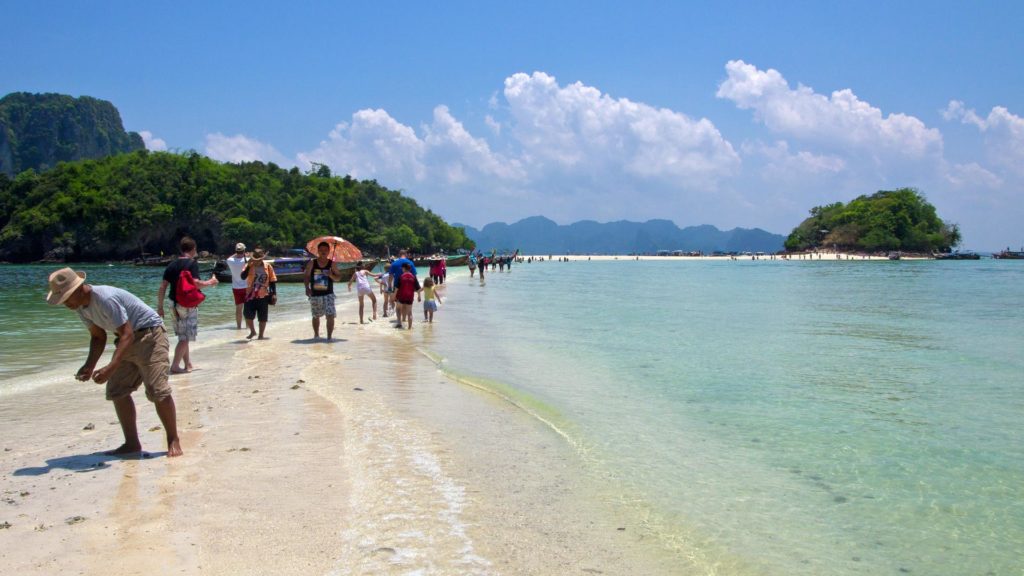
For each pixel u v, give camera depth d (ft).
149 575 13.19
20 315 70.69
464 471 20.29
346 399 29.71
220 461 20.54
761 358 43.21
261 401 29.17
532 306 86.79
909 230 585.63
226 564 13.73
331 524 15.94
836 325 63.98
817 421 27.02
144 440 22.89
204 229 422.41
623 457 22.12
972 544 16.03
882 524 17.11
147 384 20.61
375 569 13.71
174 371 36.32
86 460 20.52
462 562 14.24
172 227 414.41
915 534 16.53
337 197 533.55
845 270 295.28
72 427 24.66
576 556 14.82
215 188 441.68
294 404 28.63
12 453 21.26
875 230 585.22
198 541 14.79
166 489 17.99
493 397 30.89
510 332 56.70
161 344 20.75
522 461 21.45
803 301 98.53
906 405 30.01
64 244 385.91
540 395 31.45
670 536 16.10
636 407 29.25
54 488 17.99
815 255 609.83
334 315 50.01
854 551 15.53
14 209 424.46
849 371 38.68
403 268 59.16
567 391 32.50
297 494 17.85
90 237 392.06
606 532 16.19
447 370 37.73
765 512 17.72
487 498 18.12
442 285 135.44
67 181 417.49
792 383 34.94
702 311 79.46
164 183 426.10
